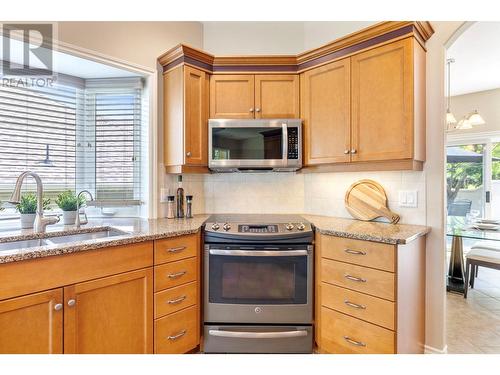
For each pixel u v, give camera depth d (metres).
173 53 2.20
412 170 1.89
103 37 2.03
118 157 2.35
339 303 1.76
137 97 2.35
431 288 1.90
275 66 2.29
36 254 1.25
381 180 2.15
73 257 1.38
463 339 2.21
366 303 1.64
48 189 2.12
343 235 1.73
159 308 1.70
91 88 2.30
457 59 3.30
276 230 1.94
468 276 3.04
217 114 2.29
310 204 2.56
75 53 1.91
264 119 2.24
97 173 2.33
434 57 1.89
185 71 2.16
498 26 2.61
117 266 1.53
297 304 1.90
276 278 1.91
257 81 2.29
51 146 2.13
